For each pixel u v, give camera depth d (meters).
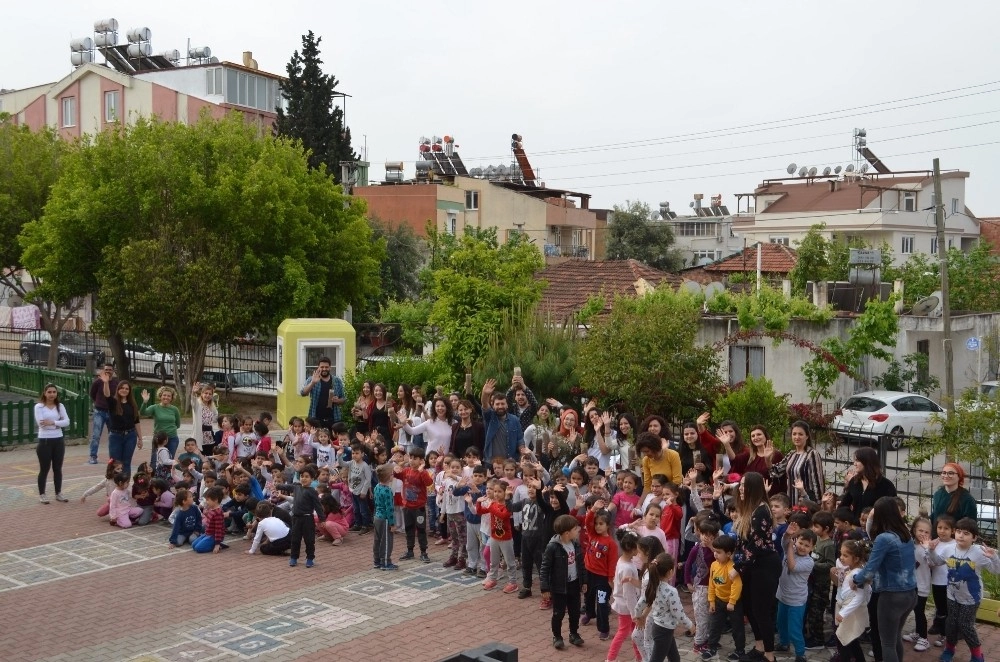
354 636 10.58
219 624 10.98
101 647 10.32
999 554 9.89
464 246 22.81
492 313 21.22
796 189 67.50
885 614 9.14
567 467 12.54
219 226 28.00
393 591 12.12
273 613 11.34
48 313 34.44
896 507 9.27
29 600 11.87
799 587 9.70
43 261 29.50
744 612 9.80
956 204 64.12
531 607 11.53
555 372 18.41
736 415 15.59
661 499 11.16
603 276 32.12
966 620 9.48
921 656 9.98
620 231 66.44
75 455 21.00
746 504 9.72
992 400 12.37
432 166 65.19
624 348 16.14
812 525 10.19
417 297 49.75
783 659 9.86
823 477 11.34
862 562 9.47
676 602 8.92
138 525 15.42
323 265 30.66
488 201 60.88
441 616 11.21
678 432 16.45
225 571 13.03
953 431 12.48
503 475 12.59
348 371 22.09
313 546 13.27
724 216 84.44
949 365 24.97
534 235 61.69
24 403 21.89
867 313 23.34
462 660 6.00
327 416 18.78
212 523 13.99
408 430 15.41
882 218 59.22
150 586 12.40
